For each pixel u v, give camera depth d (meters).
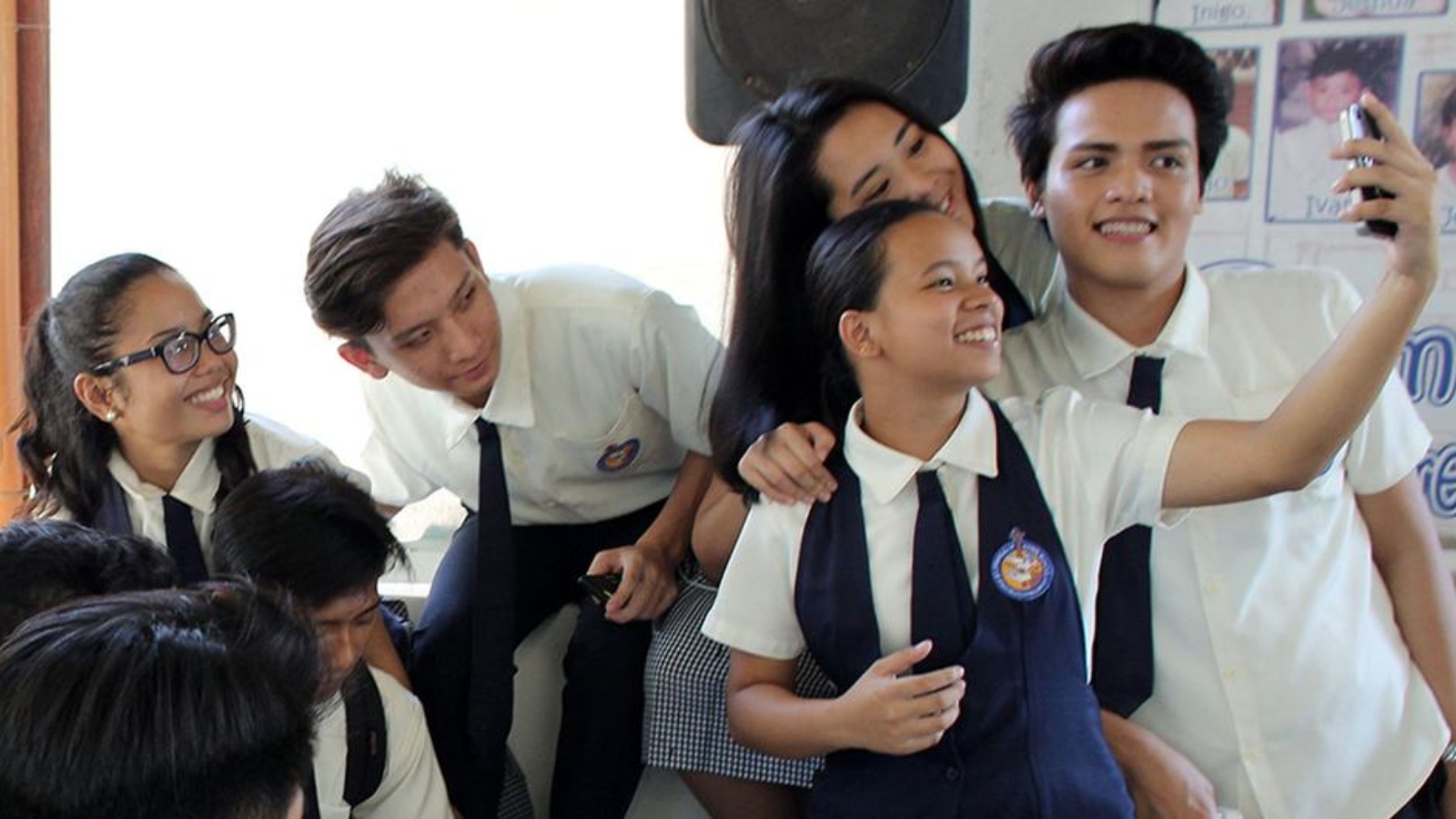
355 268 1.35
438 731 1.61
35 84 1.98
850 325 1.12
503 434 1.60
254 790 0.74
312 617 1.25
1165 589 1.22
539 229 2.05
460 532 1.76
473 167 2.05
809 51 1.52
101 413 1.44
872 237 1.10
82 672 0.73
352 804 1.39
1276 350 1.25
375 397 1.70
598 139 2.01
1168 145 1.20
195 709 0.73
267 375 2.13
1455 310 1.64
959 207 1.31
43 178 2.00
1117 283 1.21
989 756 1.07
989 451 1.13
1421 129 1.61
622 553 1.58
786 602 1.20
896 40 1.50
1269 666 1.20
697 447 1.62
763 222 1.30
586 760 1.58
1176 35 1.24
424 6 2.01
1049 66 1.27
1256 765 1.21
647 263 2.03
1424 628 1.26
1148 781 1.19
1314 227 1.66
